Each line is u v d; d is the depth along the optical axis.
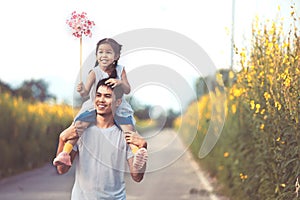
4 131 23.14
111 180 6.27
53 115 29.31
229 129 14.86
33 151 25.83
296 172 9.07
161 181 19.73
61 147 6.30
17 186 19.11
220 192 16.14
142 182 19.30
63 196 16.25
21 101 26.70
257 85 11.20
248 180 11.60
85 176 6.26
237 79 13.22
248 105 11.83
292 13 9.66
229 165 14.74
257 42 11.55
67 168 6.37
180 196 15.91
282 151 9.52
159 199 15.25
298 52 9.48
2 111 23.25
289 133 9.27
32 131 26.03
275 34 10.76
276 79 9.88
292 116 9.12
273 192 10.10
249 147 12.07
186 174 22.33
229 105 15.35
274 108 9.83
